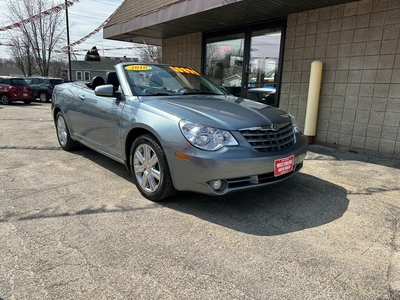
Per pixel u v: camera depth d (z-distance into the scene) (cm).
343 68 532
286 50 615
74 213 289
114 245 236
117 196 330
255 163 270
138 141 321
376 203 321
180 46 905
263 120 298
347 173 417
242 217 286
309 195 340
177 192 311
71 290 187
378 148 507
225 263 216
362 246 240
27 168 428
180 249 232
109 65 3859
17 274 201
